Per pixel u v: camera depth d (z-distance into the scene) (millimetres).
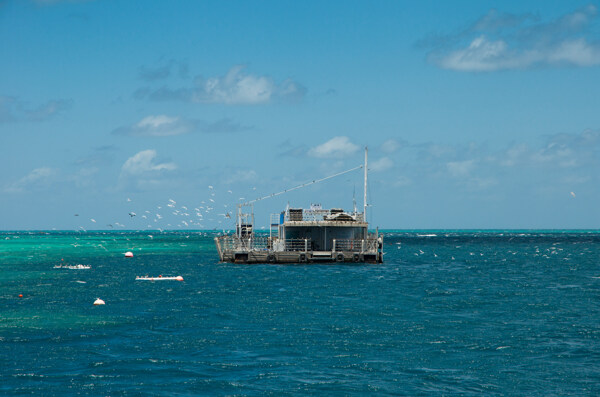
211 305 60281
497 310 57500
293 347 41875
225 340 43906
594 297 67000
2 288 75062
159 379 34719
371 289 73750
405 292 70875
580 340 44281
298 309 57812
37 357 39000
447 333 46531
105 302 62531
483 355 39938
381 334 46094
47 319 52062
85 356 39250
